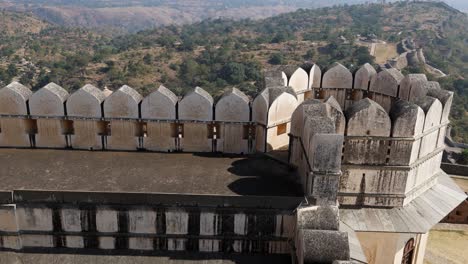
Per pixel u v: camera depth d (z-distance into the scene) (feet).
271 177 43.09
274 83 52.16
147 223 38.86
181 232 39.22
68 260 38.55
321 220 36.68
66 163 44.78
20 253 38.99
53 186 39.34
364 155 44.45
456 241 69.87
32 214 38.42
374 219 45.21
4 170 42.70
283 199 38.37
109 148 48.70
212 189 39.83
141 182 40.73
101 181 40.68
